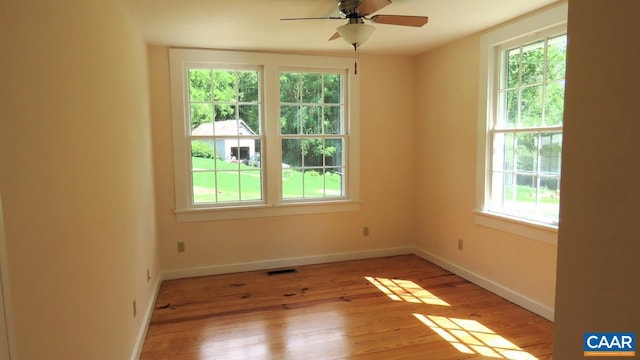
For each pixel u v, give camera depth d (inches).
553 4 107.3
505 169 130.6
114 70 84.0
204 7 104.3
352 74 168.1
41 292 43.4
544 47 113.7
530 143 120.1
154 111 147.3
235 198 161.2
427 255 173.6
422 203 176.6
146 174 125.6
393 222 180.9
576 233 36.0
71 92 55.8
